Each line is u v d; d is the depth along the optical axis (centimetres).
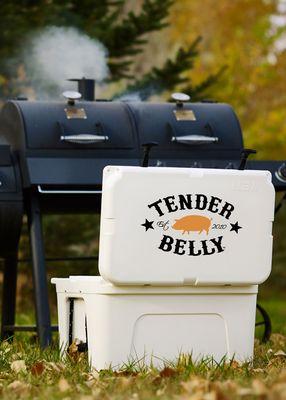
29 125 797
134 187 625
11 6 1273
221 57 2269
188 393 527
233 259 648
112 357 638
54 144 798
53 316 1281
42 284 785
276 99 2222
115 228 624
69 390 557
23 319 1160
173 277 636
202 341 656
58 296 705
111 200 622
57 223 1348
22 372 627
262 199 653
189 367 612
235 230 648
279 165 827
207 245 643
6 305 857
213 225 643
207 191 640
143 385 564
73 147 803
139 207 627
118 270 625
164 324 648
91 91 899
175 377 591
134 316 641
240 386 546
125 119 824
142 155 819
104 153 810
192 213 638
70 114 813
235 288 661
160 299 646
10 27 1282
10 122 824
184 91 1346
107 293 635
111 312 637
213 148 832
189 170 637
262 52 2289
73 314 695
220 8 2347
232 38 2319
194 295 653
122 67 1330
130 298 640
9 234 788
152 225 630
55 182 783
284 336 909
